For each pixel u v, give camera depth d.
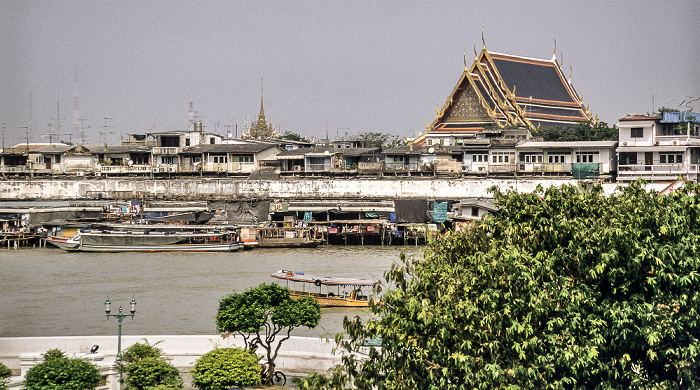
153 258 78.88
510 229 28.45
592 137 113.50
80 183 107.69
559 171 97.50
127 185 107.69
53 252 85.38
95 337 37.00
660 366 26.88
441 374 26.25
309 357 36.53
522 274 26.28
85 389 29.58
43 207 98.06
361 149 113.38
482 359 25.80
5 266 72.75
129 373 31.22
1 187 106.56
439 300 26.95
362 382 27.58
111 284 61.59
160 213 99.56
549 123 135.50
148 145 127.06
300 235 89.12
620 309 25.59
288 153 113.81
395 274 29.64
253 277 64.81
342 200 98.00
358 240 91.69
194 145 121.19
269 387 34.12
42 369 29.09
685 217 27.28
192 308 51.91
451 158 105.38
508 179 94.75
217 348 33.34
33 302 54.22
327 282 54.22
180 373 35.69
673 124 88.25
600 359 26.36
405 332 26.56
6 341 36.31
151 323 47.69
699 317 25.69
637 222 26.97
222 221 96.12
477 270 27.89
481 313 26.28
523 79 136.50
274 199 99.62
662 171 85.75
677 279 25.58
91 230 86.25
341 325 47.19
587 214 28.84
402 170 105.75
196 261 75.94
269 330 36.91
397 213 92.88
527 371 25.14
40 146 133.62
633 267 25.94
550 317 26.41
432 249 31.02
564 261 27.45
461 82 129.00
